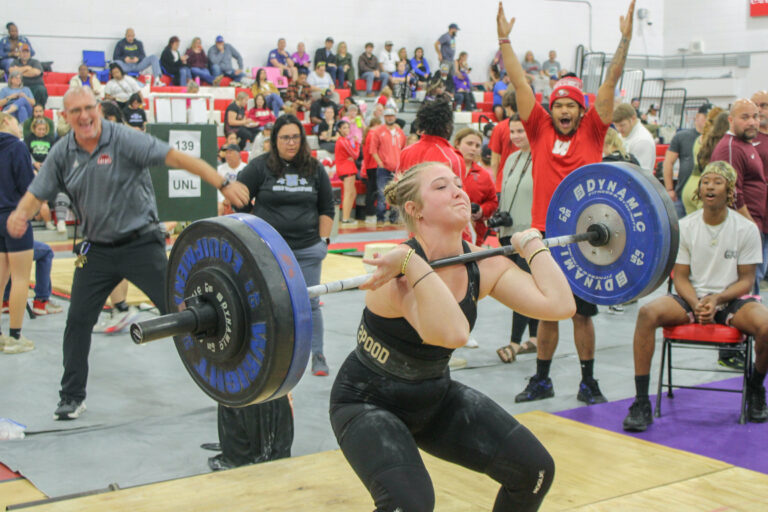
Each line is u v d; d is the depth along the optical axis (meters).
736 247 4.57
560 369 5.54
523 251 2.48
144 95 14.73
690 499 3.27
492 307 7.57
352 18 19.42
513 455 2.30
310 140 15.78
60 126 9.42
